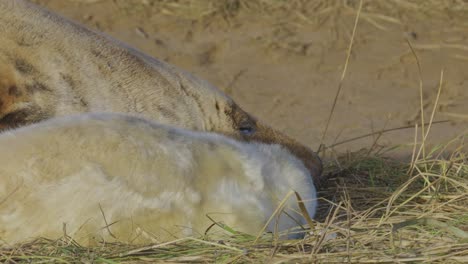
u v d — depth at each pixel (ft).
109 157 60.49
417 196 78.59
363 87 135.74
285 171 67.51
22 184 59.36
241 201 63.31
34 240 59.57
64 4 160.04
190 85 81.87
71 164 59.88
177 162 61.82
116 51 80.38
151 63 81.51
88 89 78.13
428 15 156.56
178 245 60.90
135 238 60.59
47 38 78.18
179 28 154.40
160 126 63.62
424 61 142.61
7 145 60.49
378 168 89.35
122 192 60.13
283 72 141.08
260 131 83.87
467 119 123.34
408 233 66.13
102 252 59.77
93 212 59.67
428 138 114.52
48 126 61.57
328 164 92.79
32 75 76.84
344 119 124.57
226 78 138.92
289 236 66.33
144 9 159.33
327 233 64.13
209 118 81.76
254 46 148.87
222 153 64.13
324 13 158.20
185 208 61.41
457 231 64.75
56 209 59.47
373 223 68.69
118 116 63.16
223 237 62.34
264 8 160.15
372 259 60.29
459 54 144.25
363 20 155.74
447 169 83.51
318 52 147.02
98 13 157.99
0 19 77.56
